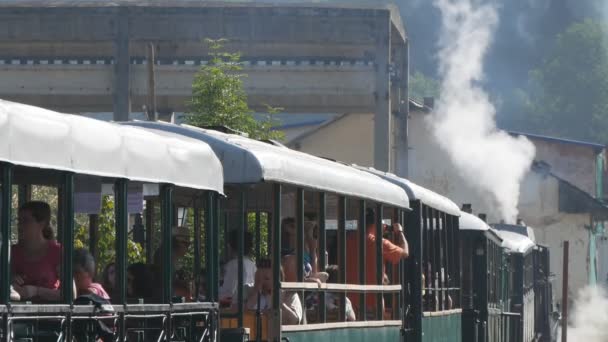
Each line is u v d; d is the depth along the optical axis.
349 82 81.38
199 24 80.19
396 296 40.03
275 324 28.08
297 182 29.39
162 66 80.44
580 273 147.38
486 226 59.72
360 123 127.44
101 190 23.08
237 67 58.06
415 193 42.75
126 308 22.33
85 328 21.06
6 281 18.94
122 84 80.25
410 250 42.88
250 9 80.38
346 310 33.72
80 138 20.89
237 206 31.88
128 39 80.19
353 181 33.84
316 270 31.44
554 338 102.50
